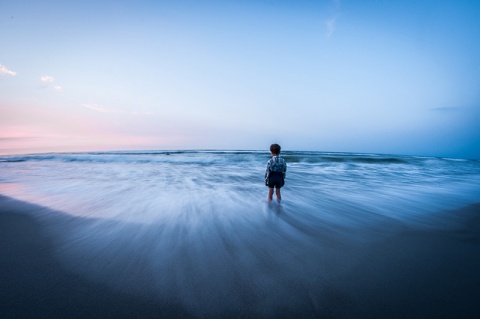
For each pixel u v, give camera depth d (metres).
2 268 2.19
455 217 4.10
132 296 1.79
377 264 2.34
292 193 6.30
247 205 4.85
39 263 2.29
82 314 1.59
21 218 3.79
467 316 1.60
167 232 3.19
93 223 3.54
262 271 2.18
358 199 5.60
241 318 1.58
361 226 3.57
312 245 2.82
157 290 1.87
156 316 1.59
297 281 2.01
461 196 6.07
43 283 1.95
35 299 1.74
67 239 2.91
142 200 5.17
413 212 4.44
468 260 2.44
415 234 3.24
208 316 1.59
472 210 4.61
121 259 2.39
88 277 2.04
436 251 2.67
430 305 1.71
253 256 2.49
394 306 1.70
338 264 2.33
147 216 3.95
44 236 3.02
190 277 2.06
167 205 4.73
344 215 4.20
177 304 1.71
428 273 2.17
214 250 2.63
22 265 2.25
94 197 5.47
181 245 2.76
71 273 2.11
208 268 2.22
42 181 8.04
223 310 1.65
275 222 3.72
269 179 5.28
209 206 4.69
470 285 1.97
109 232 3.16
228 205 4.80
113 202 4.96
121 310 1.63
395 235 3.20
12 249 2.61
